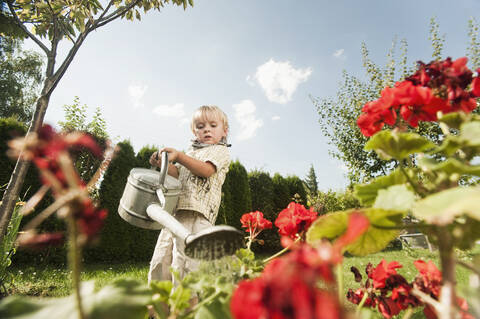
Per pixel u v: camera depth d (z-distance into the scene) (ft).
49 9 7.74
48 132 0.88
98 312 1.07
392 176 1.52
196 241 1.98
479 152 1.29
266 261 2.57
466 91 1.59
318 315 0.59
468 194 0.91
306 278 0.64
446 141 1.27
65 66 7.48
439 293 1.54
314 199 21.85
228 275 1.99
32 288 7.41
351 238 0.68
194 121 5.41
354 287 6.84
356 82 22.25
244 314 0.69
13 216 6.99
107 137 13.88
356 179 20.06
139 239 14.92
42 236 0.89
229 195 18.07
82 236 0.87
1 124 11.89
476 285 1.02
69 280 8.37
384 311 1.79
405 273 9.63
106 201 13.94
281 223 2.68
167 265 4.07
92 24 8.07
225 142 5.44
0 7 8.07
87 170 11.06
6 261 6.75
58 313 1.08
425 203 1.01
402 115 1.71
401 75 19.89
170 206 3.49
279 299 0.64
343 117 21.94
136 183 3.32
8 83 40.32
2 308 1.09
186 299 1.42
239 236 1.97
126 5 8.91
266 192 22.57
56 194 0.89
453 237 1.18
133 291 1.26
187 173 4.55
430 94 1.56
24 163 6.47
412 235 13.29
